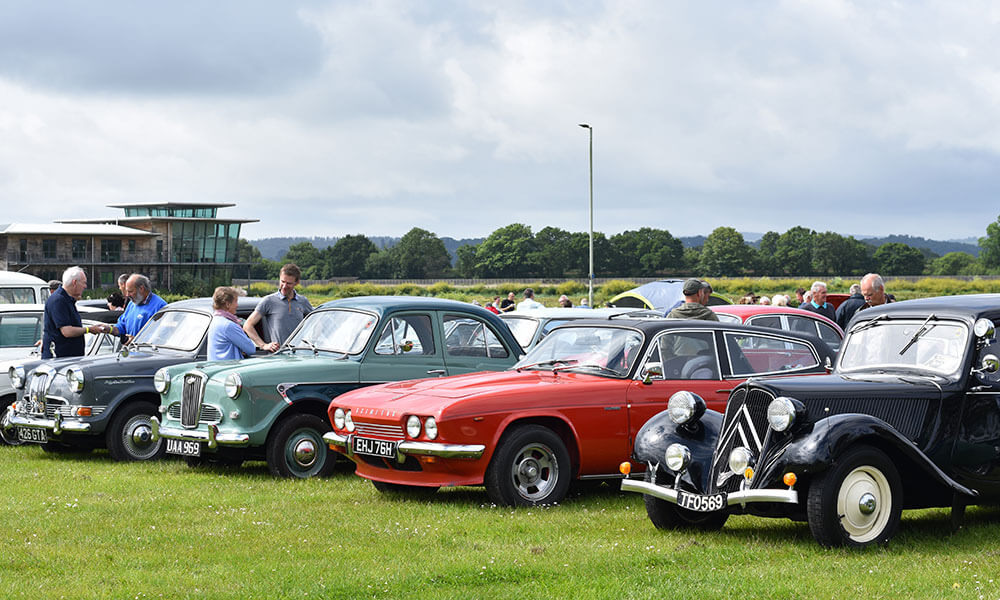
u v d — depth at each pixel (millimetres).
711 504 6762
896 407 6977
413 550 6848
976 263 197125
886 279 106438
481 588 5879
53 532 7520
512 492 8266
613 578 6059
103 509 8344
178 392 10453
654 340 8859
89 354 13352
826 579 5910
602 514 8062
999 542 6934
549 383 8586
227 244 104688
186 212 103500
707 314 10352
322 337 10727
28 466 10961
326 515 8070
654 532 7418
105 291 88438
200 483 9727
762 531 7449
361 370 10188
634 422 8641
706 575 6086
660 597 5621
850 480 6609
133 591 5855
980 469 7180
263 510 8312
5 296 18906
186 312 12258
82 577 6188
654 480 7246
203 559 6656
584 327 9391
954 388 7145
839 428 6492
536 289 103375
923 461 6715
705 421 7305
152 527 7633
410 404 8391
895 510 6734
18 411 11898
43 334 12930
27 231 90562
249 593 5785
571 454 8586
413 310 10539
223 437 9828
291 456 10000
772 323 13680
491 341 10820
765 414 6812
